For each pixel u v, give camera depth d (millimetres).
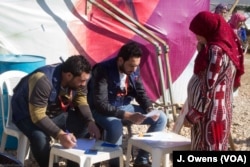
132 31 7078
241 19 8062
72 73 4133
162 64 7270
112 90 4840
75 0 6812
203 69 3912
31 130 4285
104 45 6992
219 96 3955
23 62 5348
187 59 7613
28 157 5109
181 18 7449
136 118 4688
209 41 3922
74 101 4578
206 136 4035
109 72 4781
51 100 4246
